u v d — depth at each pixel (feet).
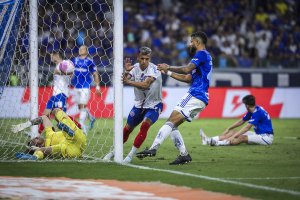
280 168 94.43
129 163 99.35
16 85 148.36
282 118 239.09
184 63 256.52
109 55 231.50
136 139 100.48
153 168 93.15
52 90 149.79
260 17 308.60
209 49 281.33
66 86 139.74
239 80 257.55
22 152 111.45
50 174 85.92
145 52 101.40
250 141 134.72
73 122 103.40
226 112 235.81
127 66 98.32
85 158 104.06
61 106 138.31
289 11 316.19
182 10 304.71
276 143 140.56
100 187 75.41
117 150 100.01
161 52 277.85
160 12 299.99
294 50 297.33
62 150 102.53
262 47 293.84
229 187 75.87
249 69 258.78
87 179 81.76
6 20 123.85
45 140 106.01
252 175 86.53
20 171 88.58
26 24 127.54
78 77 150.92
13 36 128.77
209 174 87.35
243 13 311.47
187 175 85.66
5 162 97.91
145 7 300.40
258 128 136.56
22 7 125.39
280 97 241.55
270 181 81.20
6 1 117.80
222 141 132.87
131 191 72.69
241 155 114.52
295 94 243.60
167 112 228.02
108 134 151.94
